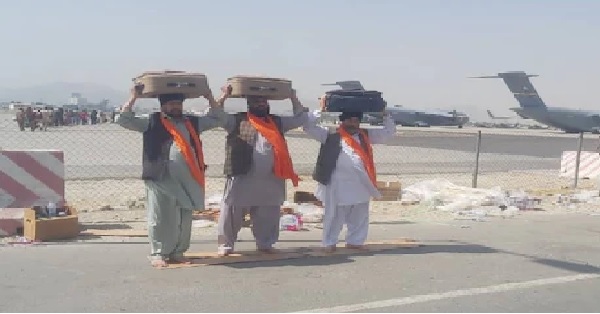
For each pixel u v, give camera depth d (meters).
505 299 6.02
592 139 56.69
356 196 7.91
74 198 12.73
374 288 6.29
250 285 6.32
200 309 5.50
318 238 9.00
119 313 5.36
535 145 43.69
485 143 45.94
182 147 6.93
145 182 7.04
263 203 7.50
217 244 8.36
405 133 59.19
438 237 9.27
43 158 9.39
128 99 6.89
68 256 7.43
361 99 7.89
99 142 32.19
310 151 28.52
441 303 5.83
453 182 17.55
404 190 14.04
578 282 6.74
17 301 5.64
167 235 7.07
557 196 14.78
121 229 9.30
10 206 9.20
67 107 63.41
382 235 9.39
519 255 8.05
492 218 11.30
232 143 7.37
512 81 75.44
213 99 7.26
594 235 9.70
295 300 5.83
